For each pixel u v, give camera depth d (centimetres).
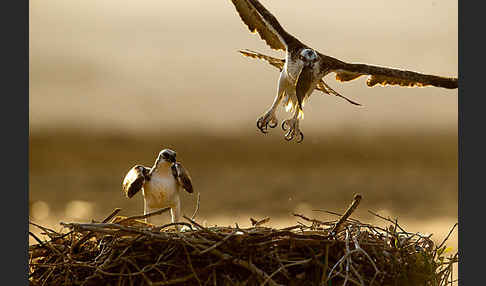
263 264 4391
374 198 5438
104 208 4953
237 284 4388
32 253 4403
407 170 6241
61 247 4403
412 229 4831
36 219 4841
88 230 4394
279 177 6025
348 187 5753
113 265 4388
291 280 4391
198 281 4384
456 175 6206
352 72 4466
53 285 4397
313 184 5784
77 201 5034
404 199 5344
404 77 4469
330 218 4891
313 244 4394
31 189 5353
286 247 4394
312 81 4456
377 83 4478
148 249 4391
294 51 4456
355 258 4394
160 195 4466
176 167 4469
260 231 4400
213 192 5438
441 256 4434
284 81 4462
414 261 4403
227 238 4381
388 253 4397
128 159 6712
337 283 4391
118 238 4397
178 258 4391
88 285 4397
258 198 5234
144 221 4472
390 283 4397
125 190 4472
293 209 4959
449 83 4475
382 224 4869
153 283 4384
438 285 4412
